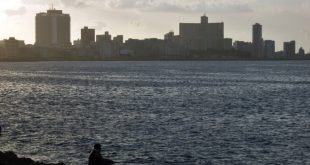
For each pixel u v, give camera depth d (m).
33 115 99.06
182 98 138.38
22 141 70.81
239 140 72.38
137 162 59.75
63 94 153.25
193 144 69.38
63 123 87.69
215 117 96.75
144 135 75.69
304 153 64.62
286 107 115.88
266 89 176.25
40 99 136.00
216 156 62.75
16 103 124.38
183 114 101.00
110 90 168.50
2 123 87.19
